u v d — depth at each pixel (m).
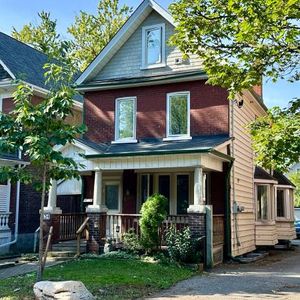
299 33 8.57
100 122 17.81
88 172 16.97
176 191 16.39
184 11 9.91
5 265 13.11
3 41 20.69
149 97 17.05
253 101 19.25
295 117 8.80
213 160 14.74
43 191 9.11
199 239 13.17
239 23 9.30
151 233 13.43
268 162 8.69
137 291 9.21
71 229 15.97
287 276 11.75
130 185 17.02
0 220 17.45
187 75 16.05
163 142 16.16
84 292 7.75
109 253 13.95
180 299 8.63
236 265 14.28
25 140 8.48
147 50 17.52
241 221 16.83
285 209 21.73
